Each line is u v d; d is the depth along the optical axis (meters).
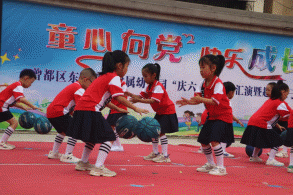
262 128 5.62
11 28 8.76
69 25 9.18
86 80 4.95
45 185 2.98
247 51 10.59
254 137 5.68
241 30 10.52
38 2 8.90
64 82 9.18
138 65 9.73
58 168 4.02
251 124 5.74
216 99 4.16
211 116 4.38
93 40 9.38
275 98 5.62
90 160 4.86
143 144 7.98
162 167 4.65
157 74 5.21
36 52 8.95
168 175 3.97
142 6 9.52
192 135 10.09
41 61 8.98
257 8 12.91
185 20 9.97
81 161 3.95
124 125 4.07
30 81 5.88
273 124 5.62
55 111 4.79
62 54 9.16
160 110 5.25
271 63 10.80
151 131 4.36
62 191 2.76
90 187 2.96
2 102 5.59
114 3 9.31
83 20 9.28
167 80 9.94
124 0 9.38
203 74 4.23
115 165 4.61
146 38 9.77
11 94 5.65
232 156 6.50
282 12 13.02
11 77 8.77
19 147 6.00
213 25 10.21
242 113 10.56
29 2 8.87
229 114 4.36
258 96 10.73
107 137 3.69
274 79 10.84
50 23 9.04
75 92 4.89
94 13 9.35
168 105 5.22
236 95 10.52
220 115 4.32
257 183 3.78
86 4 9.18
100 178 3.50
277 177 4.34
